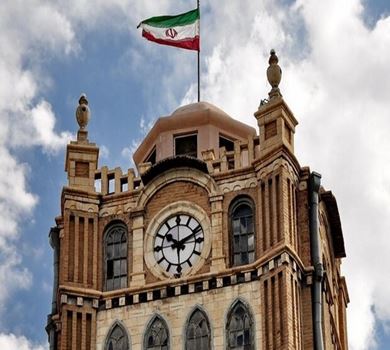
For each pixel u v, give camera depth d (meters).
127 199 91.62
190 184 90.94
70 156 93.00
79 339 87.62
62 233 91.81
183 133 96.06
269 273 86.31
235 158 91.25
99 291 89.12
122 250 90.50
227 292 86.88
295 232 88.56
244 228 89.06
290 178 89.44
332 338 92.94
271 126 90.88
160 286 88.06
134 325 87.56
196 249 89.12
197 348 85.94
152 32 97.19
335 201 93.44
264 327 85.12
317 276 87.88
